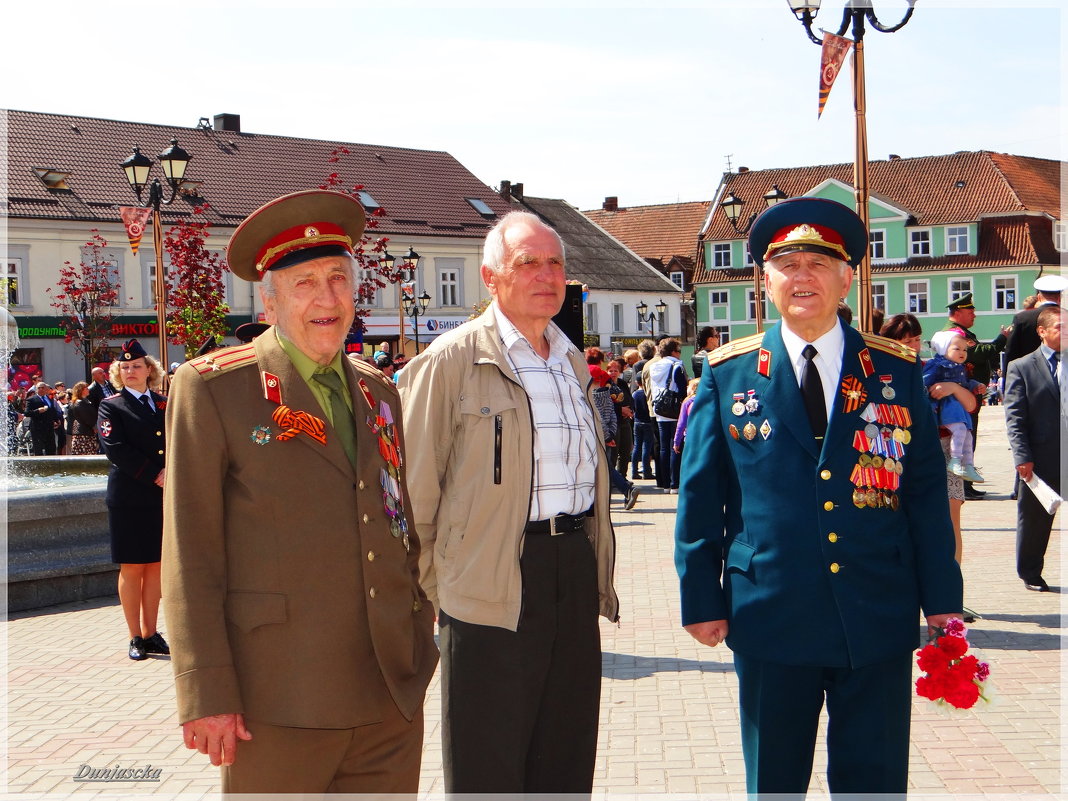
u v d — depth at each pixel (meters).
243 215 40.97
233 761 2.76
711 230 59.22
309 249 3.01
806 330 3.47
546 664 3.54
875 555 3.32
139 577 6.86
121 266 37.94
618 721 5.28
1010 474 15.94
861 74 10.16
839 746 3.36
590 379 3.93
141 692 6.07
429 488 3.64
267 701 2.82
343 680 2.88
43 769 4.84
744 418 3.45
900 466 3.38
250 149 44.25
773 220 3.53
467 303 47.03
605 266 55.94
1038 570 7.72
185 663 2.72
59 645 7.22
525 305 3.67
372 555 2.95
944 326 54.75
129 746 5.14
